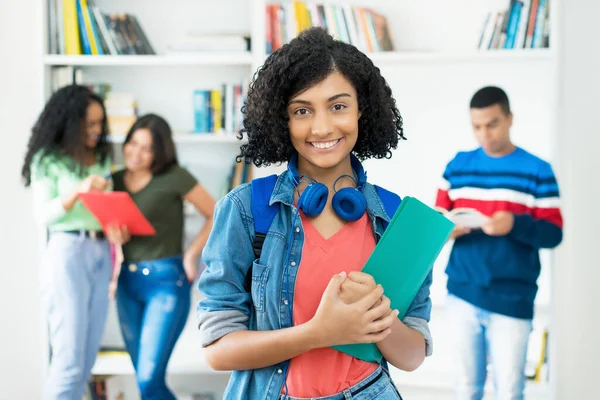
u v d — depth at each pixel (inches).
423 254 51.3
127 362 142.4
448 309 131.0
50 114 127.4
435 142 141.5
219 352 51.4
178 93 151.0
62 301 125.1
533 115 139.3
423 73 141.5
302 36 53.5
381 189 58.0
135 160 132.0
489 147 131.6
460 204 132.1
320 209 53.2
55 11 140.9
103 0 150.4
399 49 146.6
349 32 140.2
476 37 144.8
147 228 126.6
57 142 127.3
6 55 147.6
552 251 133.2
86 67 149.3
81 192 122.2
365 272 50.9
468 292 128.5
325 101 51.3
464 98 140.5
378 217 55.6
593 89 142.1
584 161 142.7
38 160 126.6
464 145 140.6
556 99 133.5
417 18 146.1
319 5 140.3
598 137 142.4
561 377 144.7
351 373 53.1
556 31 133.3
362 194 54.8
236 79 151.0
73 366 125.5
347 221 54.6
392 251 51.0
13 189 149.0
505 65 139.6
